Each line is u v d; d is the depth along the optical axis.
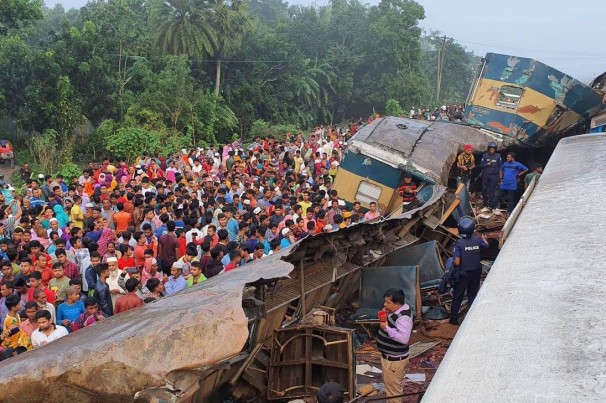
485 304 3.09
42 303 7.79
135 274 8.50
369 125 15.48
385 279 9.05
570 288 3.01
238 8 38.19
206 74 39.22
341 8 51.97
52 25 56.75
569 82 15.77
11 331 7.36
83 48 28.81
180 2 35.53
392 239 10.38
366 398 6.83
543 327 2.58
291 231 10.97
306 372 6.55
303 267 7.81
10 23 27.73
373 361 7.87
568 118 16.33
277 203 13.09
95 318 7.70
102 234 10.99
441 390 2.27
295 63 43.62
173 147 29.44
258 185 15.39
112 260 9.16
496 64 16.42
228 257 9.61
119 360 5.01
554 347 2.38
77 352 5.17
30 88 26.42
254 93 40.28
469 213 13.42
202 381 5.73
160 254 10.45
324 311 7.79
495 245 11.96
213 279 7.02
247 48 41.62
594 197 5.44
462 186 13.45
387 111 46.62
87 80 28.78
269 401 6.54
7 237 11.34
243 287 5.48
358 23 50.75
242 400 6.59
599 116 15.82
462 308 9.49
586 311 2.67
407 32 50.81
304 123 44.75
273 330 6.93
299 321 7.27
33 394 5.14
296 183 17.45
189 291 6.43
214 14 37.06
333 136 27.45
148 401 4.95
